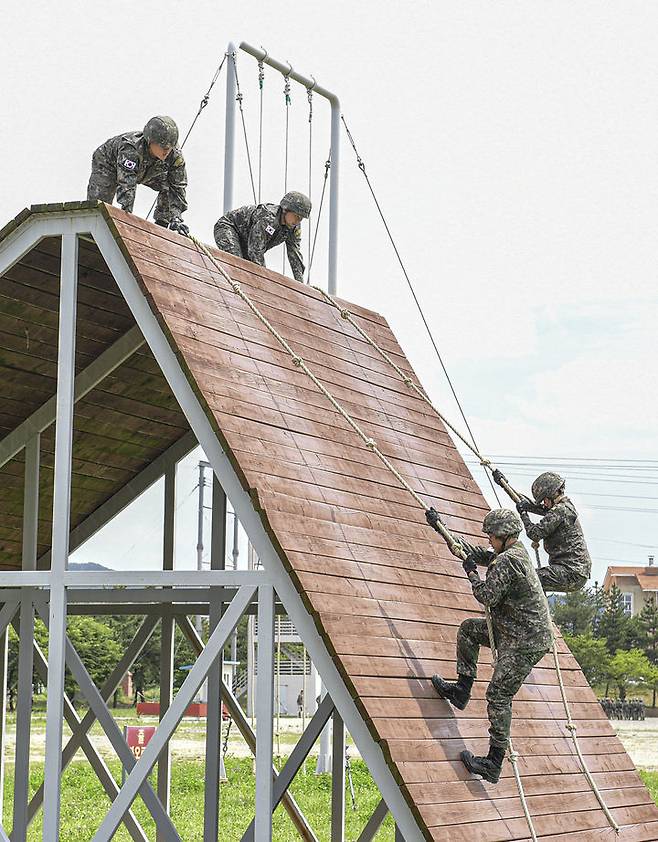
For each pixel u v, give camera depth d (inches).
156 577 389.4
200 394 380.5
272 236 515.5
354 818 928.9
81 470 560.1
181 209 472.7
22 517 567.5
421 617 410.9
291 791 1048.8
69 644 440.5
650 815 465.4
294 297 503.2
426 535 455.8
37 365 480.4
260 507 369.4
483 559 390.9
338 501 413.4
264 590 374.6
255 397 408.8
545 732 453.4
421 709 378.9
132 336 483.2
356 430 444.5
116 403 523.8
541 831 393.7
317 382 446.9
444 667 404.5
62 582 400.8
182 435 570.9
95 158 463.2
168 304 399.5
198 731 1829.5
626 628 3063.5
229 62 559.2
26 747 489.4
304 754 462.0
